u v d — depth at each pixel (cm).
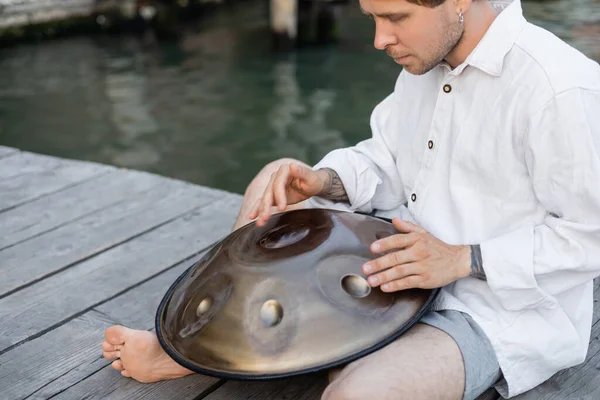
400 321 162
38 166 349
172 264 258
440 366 158
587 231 160
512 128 165
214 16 1143
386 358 156
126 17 1047
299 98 754
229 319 161
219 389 189
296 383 190
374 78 817
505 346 169
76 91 780
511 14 165
